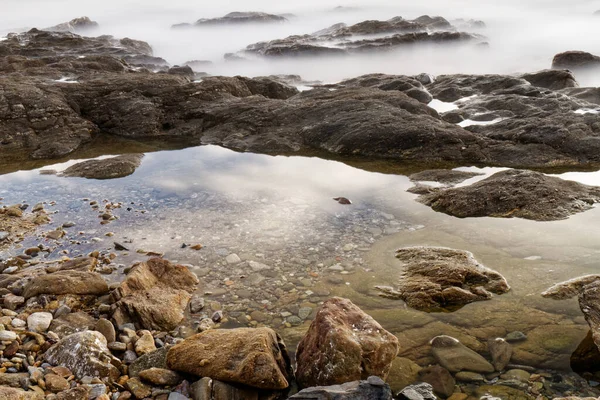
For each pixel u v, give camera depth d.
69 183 4.88
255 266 3.24
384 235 3.61
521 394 2.10
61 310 2.71
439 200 4.09
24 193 4.65
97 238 3.70
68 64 9.85
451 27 20.03
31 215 4.14
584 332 2.46
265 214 4.04
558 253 3.21
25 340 2.43
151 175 5.06
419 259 3.21
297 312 2.75
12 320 2.57
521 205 3.85
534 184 4.02
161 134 6.81
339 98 7.05
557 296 2.76
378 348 2.17
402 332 2.55
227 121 6.77
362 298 2.86
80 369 2.18
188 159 5.61
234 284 3.04
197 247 3.50
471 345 2.43
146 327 2.62
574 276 2.94
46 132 6.52
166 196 4.48
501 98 6.96
